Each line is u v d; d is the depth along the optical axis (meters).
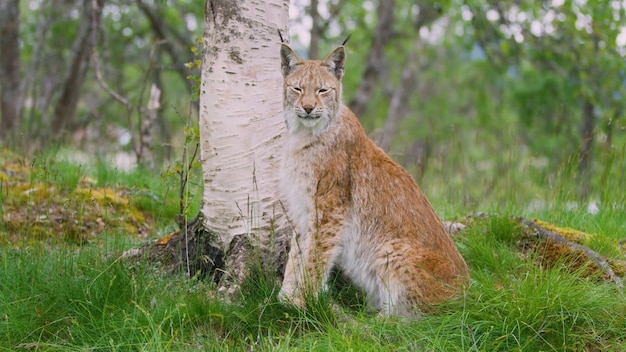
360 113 31.36
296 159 10.13
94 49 20.77
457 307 8.90
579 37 23.42
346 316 9.05
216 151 10.45
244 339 8.76
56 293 9.10
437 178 16.36
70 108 25.77
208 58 10.46
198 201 12.96
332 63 10.40
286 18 10.67
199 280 10.05
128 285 9.23
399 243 9.74
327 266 9.88
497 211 12.77
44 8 28.03
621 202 13.81
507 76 36.31
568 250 10.95
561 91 33.59
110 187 14.77
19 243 11.00
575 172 14.48
